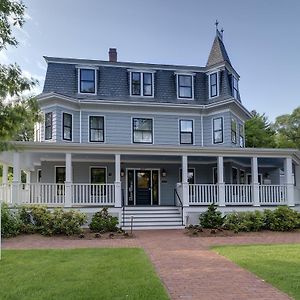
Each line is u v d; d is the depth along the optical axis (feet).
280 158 69.92
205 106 77.00
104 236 51.29
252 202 66.54
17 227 51.88
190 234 53.47
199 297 21.77
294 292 22.44
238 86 84.79
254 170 65.92
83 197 62.80
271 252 37.11
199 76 81.00
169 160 75.46
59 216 52.90
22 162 73.26
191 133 77.30
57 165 73.56
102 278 25.93
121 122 75.10
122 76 78.23
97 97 74.79
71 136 72.33
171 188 77.56
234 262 32.19
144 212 64.64
